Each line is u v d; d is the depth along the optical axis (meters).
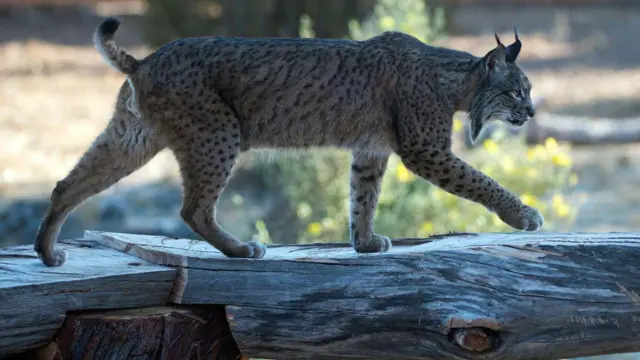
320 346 8.85
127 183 23.56
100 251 9.91
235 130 9.75
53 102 33.16
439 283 8.52
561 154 17.00
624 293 8.30
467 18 50.34
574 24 49.62
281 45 9.98
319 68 10.00
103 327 8.70
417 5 18.62
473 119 10.43
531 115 10.68
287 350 8.97
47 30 46.81
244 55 9.78
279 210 20.28
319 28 30.05
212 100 9.59
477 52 40.00
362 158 10.49
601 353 8.47
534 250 8.45
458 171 10.16
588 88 35.19
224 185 9.76
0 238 19.06
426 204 16.17
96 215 20.25
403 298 8.57
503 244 8.58
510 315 8.31
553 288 8.34
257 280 8.90
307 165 18.02
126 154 9.82
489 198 10.18
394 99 10.15
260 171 22.92
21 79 36.91
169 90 9.48
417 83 10.16
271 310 8.88
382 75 10.12
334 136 10.23
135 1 53.56
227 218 19.92
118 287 8.84
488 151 17.66
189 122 9.55
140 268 9.08
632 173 24.05
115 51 9.43
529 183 16.69
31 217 20.03
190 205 9.72
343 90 10.05
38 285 8.54
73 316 8.71
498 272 8.44
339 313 8.73
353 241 10.34
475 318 8.27
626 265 8.34
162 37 31.88
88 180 9.75
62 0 51.09
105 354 8.73
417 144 10.16
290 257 9.12
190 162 9.64
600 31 47.91
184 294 9.03
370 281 8.68
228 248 9.60
